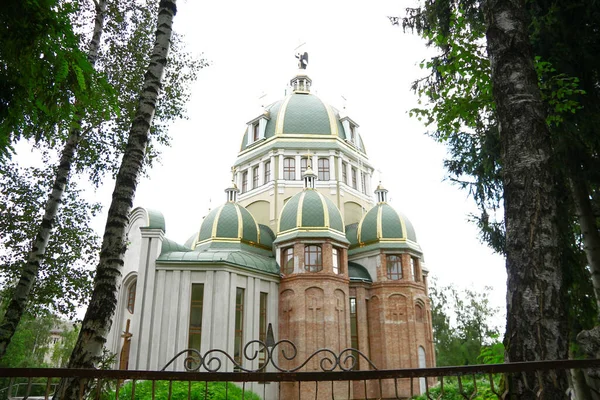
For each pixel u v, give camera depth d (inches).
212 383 688.4
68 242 613.6
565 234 382.0
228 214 1375.5
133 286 1216.2
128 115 594.2
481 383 770.2
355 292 1331.2
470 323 2108.8
